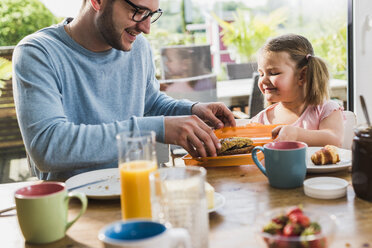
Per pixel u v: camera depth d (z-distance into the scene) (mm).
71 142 1066
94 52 1414
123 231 513
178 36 2830
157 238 451
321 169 1004
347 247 629
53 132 1086
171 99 1625
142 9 1241
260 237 607
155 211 637
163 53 2824
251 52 2910
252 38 2877
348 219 734
